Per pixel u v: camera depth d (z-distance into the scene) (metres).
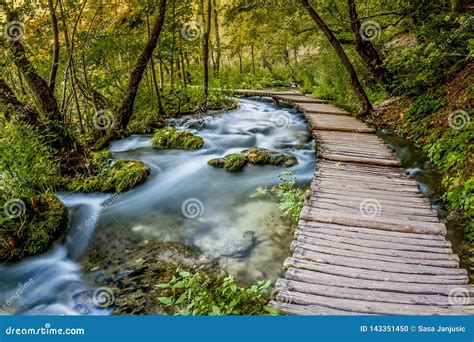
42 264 5.05
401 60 10.66
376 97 12.30
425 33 9.52
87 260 5.14
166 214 6.20
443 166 6.96
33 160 5.91
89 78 11.15
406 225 4.67
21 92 8.92
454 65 9.19
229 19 13.73
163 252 5.19
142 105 12.42
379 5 11.30
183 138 9.73
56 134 7.07
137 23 11.96
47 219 5.57
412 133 8.91
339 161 7.46
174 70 17.38
